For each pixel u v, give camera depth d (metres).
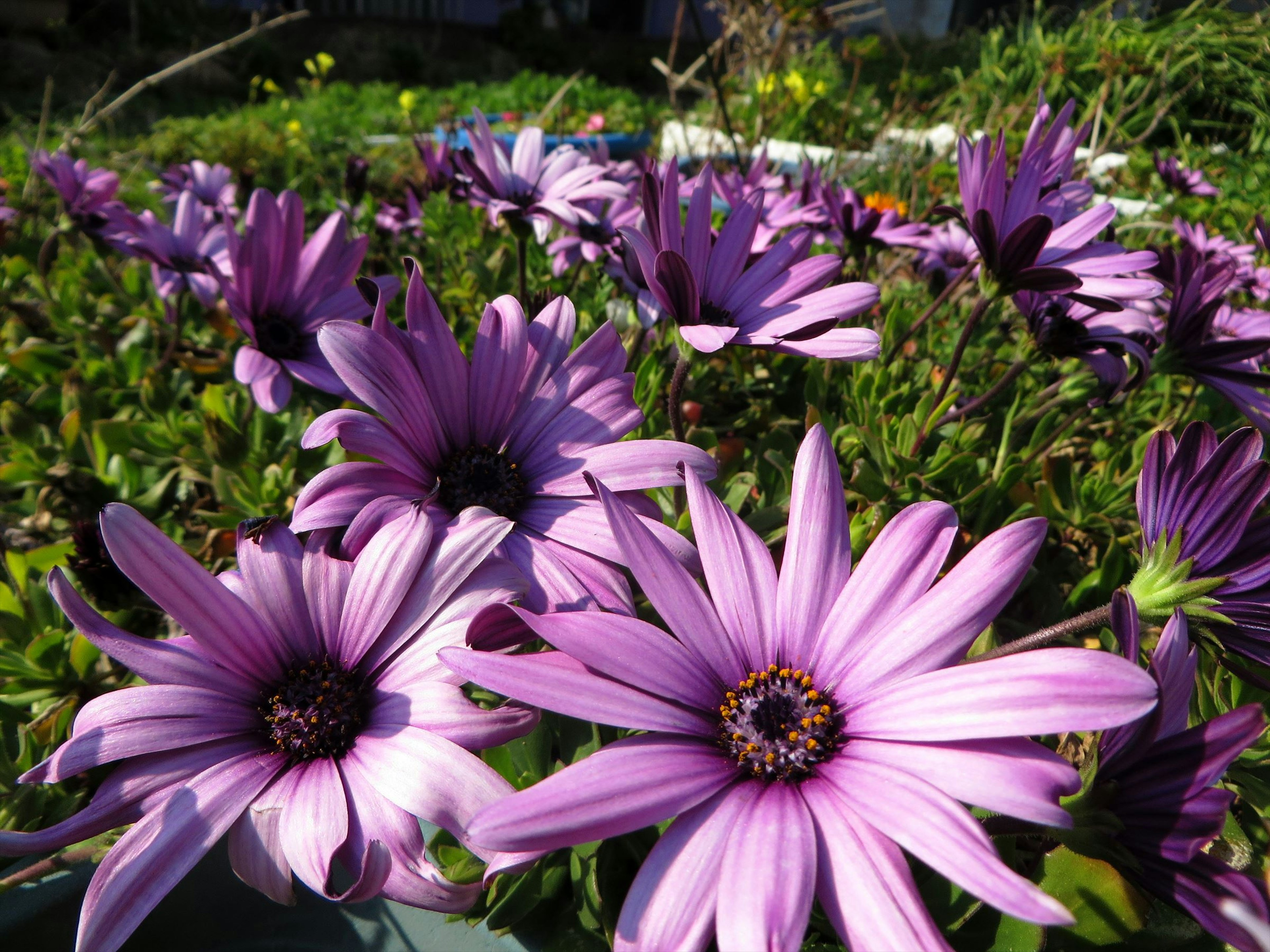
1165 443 0.10
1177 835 0.08
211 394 0.19
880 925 0.07
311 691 0.09
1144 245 0.24
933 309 0.18
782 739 0.08
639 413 0.12
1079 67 0.64
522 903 0.10
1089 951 0.10
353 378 0.10
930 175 0.42
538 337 0.12
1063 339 0.15
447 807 0.08
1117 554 0.14
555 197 0.20
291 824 0.08
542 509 0.11
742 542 0.10
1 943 0.11
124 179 0.50
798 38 0.68
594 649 0.08
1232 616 0.10
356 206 0.31
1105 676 0.07
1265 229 0.20
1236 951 0.10
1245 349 0.14
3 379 0.22
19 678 0.14
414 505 0.10
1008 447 0.17
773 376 0.20
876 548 0.09
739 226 0.13
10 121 0.89
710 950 0.09
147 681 0.10
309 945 0.11
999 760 0.07
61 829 0.08
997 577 0.08
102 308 0.26
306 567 0.10
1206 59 0.63
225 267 0.23
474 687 0.13
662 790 0.08
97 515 0.18
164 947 0.11
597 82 1.16
